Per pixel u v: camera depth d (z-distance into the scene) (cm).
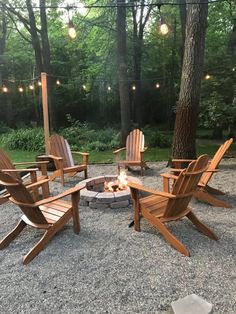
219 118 736
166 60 1267
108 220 324
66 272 224
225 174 519
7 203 393
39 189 448
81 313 181
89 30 1085
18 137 977
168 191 335
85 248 260
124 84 881
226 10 1041
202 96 784
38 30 1078
